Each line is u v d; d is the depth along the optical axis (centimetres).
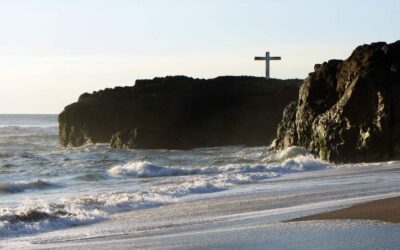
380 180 2369
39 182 2830
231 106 7644
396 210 1388
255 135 7269
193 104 7625
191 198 2147
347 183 2317
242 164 3766
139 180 3130
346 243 1058
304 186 2320
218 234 1265
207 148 6538
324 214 1423
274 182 2606
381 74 3825
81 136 7856
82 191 2633
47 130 11856
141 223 1609
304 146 4303
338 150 3816
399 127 3662
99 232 1485
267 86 8338
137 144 6312
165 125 7519
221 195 2189
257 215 1579
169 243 1201
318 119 4091
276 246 1083
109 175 3384
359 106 3788
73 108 8044
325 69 4384
